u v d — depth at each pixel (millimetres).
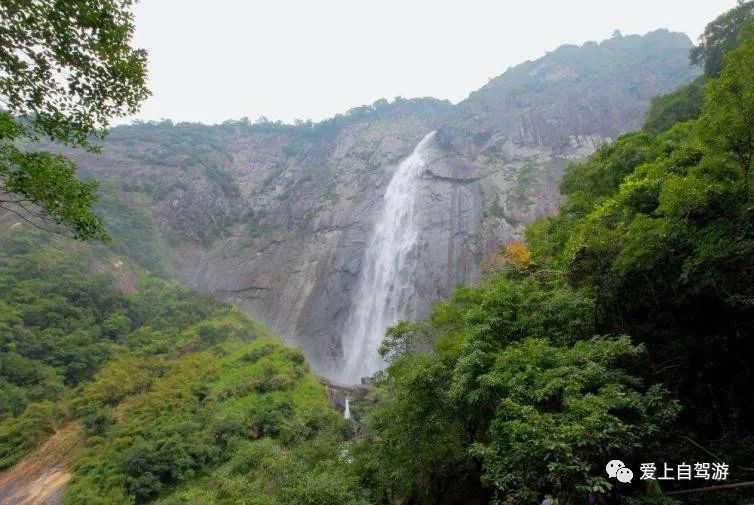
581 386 6824
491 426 7617
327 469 15820
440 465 12086
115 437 23875
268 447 21859
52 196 7039
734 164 8578
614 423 6039
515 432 6477
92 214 7582
